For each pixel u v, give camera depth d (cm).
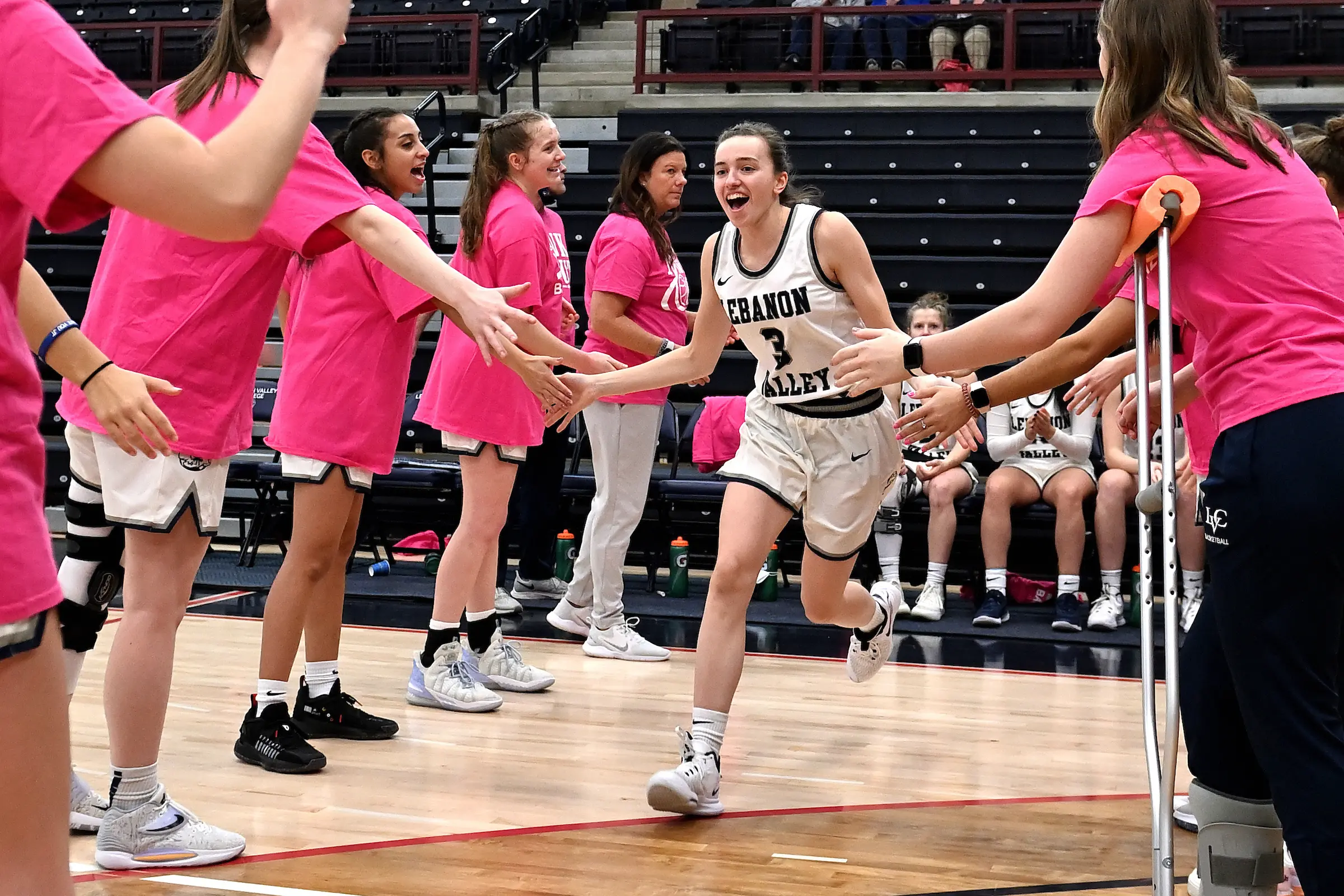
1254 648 168
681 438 682
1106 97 188
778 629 555
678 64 1093
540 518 618
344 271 317
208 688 407
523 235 389
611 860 250
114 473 240
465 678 391
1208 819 190
